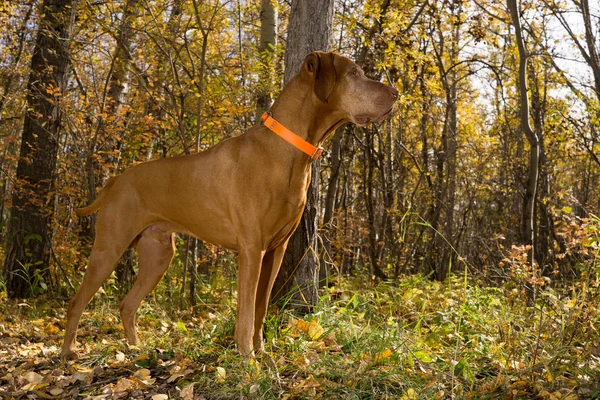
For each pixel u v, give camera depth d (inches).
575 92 525.3
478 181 589.0
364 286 306.3
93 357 155.1
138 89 326.3
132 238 156.3
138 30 286.2
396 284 303.0
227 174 142.1
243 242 140.7
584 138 558.3
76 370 145.2
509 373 135.5
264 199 139.6
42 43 317.4
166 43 313.3
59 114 319.0
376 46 324.2
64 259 340.2
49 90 293.4
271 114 143.3
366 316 195.3
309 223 187.9
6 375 142.9
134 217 155.0
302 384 123.3
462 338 163.0
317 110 140.0
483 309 202.4
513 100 622.8
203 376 133.1
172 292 287.3
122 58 342.3
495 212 655.8
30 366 149.7
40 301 285.1
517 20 287.7
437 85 370.6
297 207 143.5
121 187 156.3
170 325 214.7
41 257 316.2
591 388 123.1
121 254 156.2
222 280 278.4
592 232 168.1
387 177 478.3
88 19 318.3
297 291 185.3
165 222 156.2
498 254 308.3
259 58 320.2
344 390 123.5
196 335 173.6
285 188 140.5
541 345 149.5
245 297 139.7
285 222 143.6
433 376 130.3
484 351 152.3
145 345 164.4
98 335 195.5
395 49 326.6
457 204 627.8
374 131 407.2
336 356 144.3
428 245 492.4
